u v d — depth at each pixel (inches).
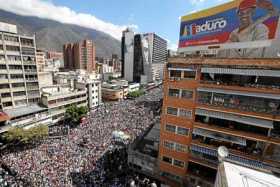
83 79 3730.3
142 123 2623.0
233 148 986.7
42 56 5142.7
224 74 964.0
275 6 769.6
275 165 864.3
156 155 1368.1
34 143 1977.1
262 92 828.6
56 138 2135.8
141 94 5364.2
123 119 2778.1
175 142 1152.8
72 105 2800.2
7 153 1745.8
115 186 1328.7
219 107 952.3
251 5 836.0
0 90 2090.3
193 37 1082.1
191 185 1133.7
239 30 886.4
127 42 7224.4
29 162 1569.9
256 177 582.9
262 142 917.2
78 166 1544.0
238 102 911.0
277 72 776.9
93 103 3548.2
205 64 963.3
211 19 984.3
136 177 1342.3
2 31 2011.6
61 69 7450.8
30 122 2262.6
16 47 2174.0
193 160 1098.1
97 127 2436.0
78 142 1987.0
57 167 1513.3
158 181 1321.4
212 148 1027.9
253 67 837.8
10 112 2162.9
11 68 2158.0
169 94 1117.7
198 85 998.4
